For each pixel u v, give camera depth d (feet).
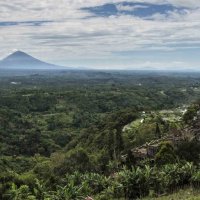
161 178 187.32
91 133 426.92
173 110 509.76
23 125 604.08
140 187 184.65
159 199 170.91
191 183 188.75
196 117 314.76
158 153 225.56
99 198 184.34
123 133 357.41
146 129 335.88
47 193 188.75
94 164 285.43
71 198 178.40
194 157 236.43
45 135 547.90
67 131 580.71
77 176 211.61
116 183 188.34
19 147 490.08
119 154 300.81
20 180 237.25
